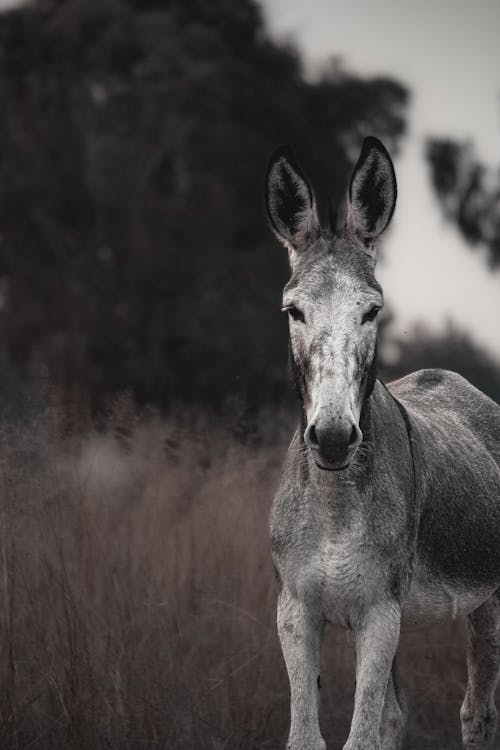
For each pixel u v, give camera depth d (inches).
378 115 2913.4
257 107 2832.2
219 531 775.7
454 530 583.8
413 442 561.0
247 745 645.3
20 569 668.1
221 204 2652.6
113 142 2871.6
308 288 494.0
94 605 706.8
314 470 512.7
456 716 738.8
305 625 521.7
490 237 2269.9
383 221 524.1
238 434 885.2
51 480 698.2
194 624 741.9
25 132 2945.4
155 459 842.8
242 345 2399.1
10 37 2984.7
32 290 2736.2
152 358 2426.2
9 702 609.0
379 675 511.8
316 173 2822.3
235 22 2979.8
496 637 639.1
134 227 2642.7
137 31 2923.2
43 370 743.7
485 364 2180.1
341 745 687.1
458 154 2276.1
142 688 655.1
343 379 468.8
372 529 513.7
